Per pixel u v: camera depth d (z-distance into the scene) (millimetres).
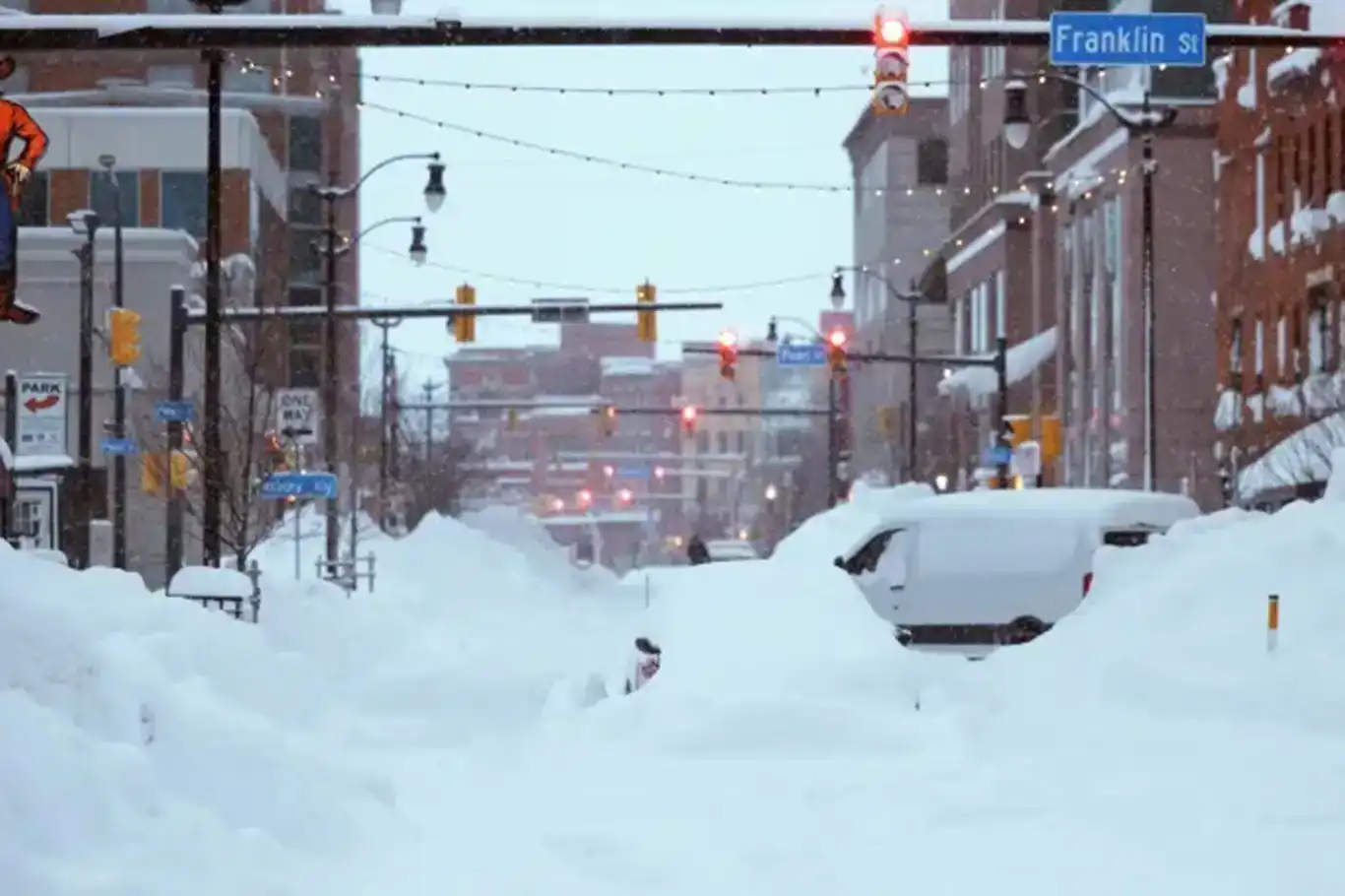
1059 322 192625
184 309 95562
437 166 107250
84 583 37562
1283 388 138250
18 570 35594
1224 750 36438
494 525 160875
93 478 162875
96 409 164125
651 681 43344
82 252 111125
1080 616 47469
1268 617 41562
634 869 27594
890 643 43281
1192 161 169500
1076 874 26594
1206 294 169750
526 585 115250
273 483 84688
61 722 26203
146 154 188500
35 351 165500
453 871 27547
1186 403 169625
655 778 36125
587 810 32938
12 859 22375
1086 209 184125
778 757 38219
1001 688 43219
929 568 57250
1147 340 107188
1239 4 151375
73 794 24391
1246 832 28969
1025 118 80000
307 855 27875
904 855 28422
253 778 28719
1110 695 41656
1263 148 144375
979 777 35000
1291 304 137375
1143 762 35656
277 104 199125
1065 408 191000
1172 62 53438
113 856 24031
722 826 31125
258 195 194750
